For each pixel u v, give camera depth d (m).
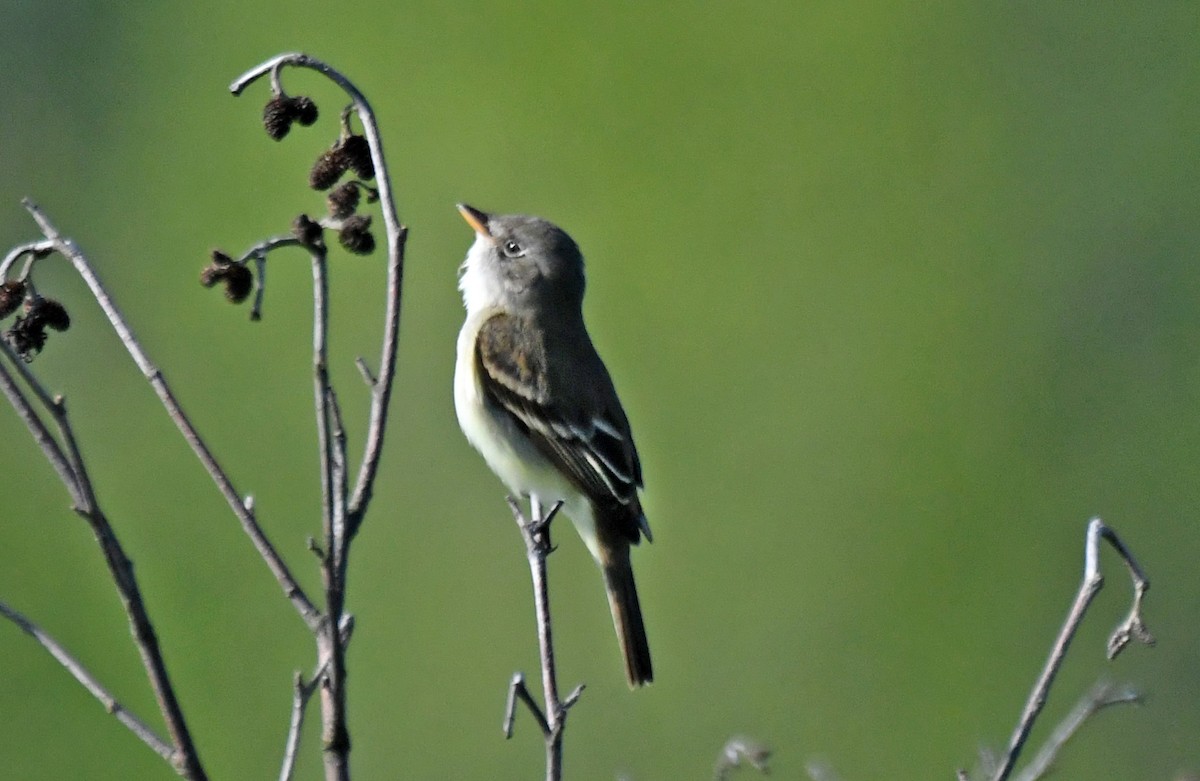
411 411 14.66
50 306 5.36
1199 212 18.94
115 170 18.11
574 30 18.14
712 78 18.11
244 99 18.08
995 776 5.28
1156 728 14.55
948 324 17.97
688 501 16.48
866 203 18.22
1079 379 18.30
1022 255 18.59
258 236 17.36
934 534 16.36
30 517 13.32
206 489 14.30
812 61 18.31
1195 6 19.20
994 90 18.92
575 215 17.88
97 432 14.44
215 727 12.48
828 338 17.55
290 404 15.17
